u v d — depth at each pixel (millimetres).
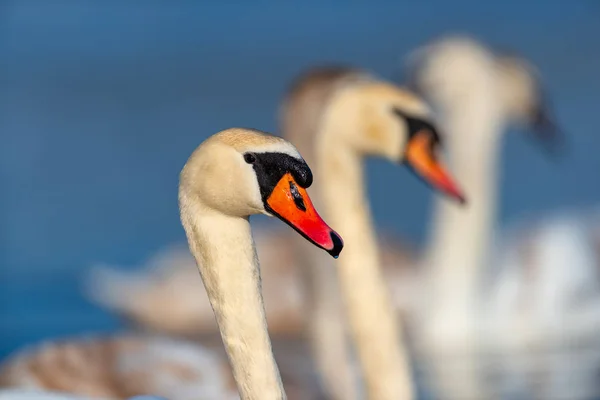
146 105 32094
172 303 17422
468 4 45031
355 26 42625
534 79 17859
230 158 6305
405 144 9562
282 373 11961
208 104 32250
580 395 12828
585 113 28844
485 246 16109
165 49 40438
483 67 16344
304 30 42250
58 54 39062
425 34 41656
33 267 19734
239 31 42406
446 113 16375
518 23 42781
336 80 12438
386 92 9664
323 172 9578
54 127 29844
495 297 16156
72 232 21766
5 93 33750
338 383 11727
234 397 10641
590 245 16781
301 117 12445
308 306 12078
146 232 22078
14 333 16328
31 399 8453
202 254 6402
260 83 34781
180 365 10766
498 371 14219
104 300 17516
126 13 43562
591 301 16281
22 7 42969
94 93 33875
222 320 6410
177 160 26938
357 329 9141
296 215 6270
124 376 10633
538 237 16922
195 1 44375
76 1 43719
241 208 6344
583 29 40906
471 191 16172
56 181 25000
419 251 18906
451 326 15766
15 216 22594
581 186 24453
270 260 17422
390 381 9047
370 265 9258
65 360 10656
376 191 23891
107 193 24422
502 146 25641
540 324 15898
